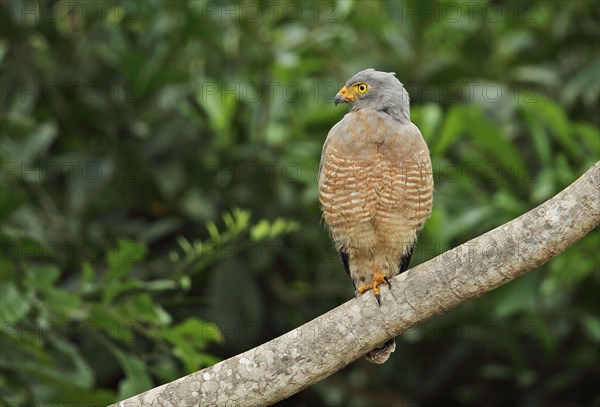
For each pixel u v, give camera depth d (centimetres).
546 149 1095
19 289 954
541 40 1320
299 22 1263
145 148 1212
